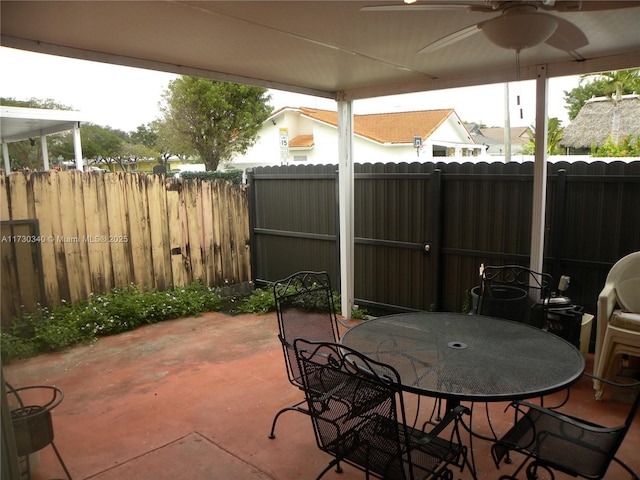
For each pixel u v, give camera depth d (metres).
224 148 13.30
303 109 17.59
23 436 2.05
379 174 4.82
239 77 3.90
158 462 2.51
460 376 2.00
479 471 2.39
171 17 2.38
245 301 5.78
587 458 1.86
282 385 3.45
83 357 4.08
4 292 4.20
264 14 2.36
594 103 12.28
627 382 3.28
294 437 2.74
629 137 11.15
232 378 3.60
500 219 4.17
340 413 1.97
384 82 4.20
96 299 4.99
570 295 3.92
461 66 3.60
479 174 4.23
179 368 3.82
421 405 3.12
